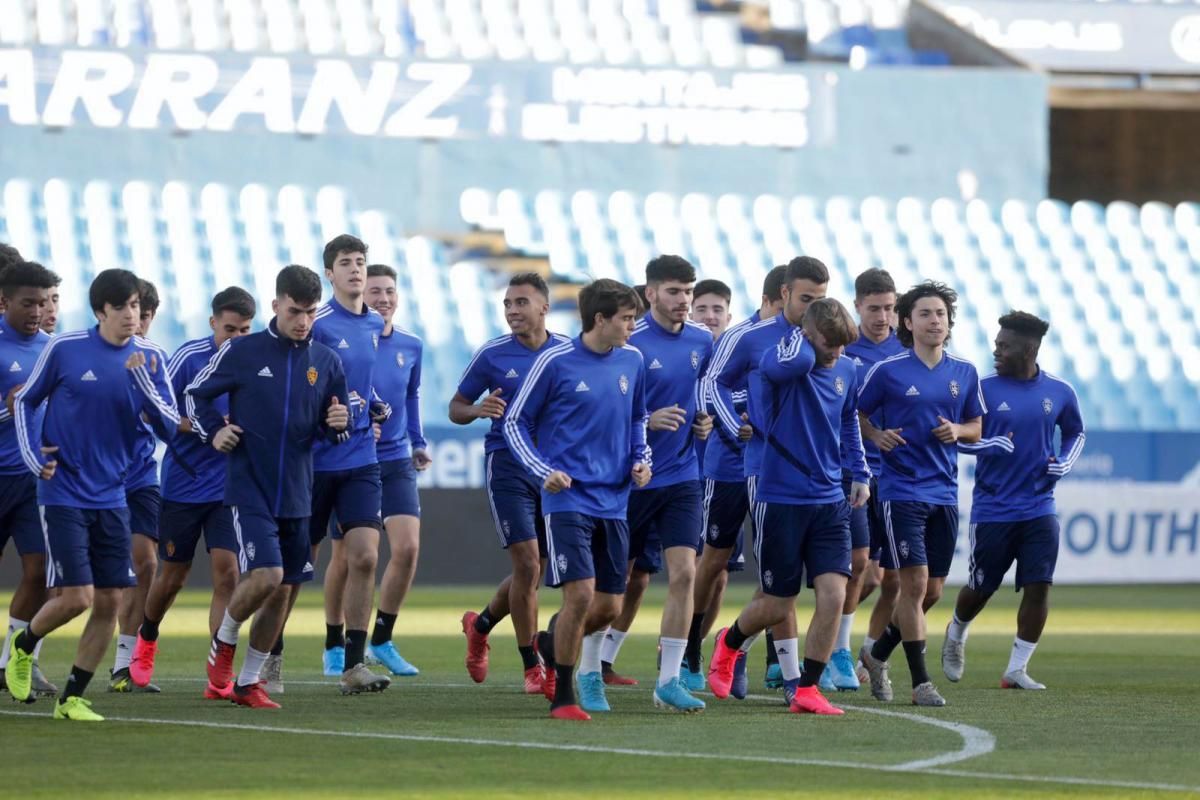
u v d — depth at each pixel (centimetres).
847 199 5734
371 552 1791
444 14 5925
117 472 1522
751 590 4203
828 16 6269
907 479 1734
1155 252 5878
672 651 1622
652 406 1727
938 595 1817
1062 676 2106
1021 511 1916
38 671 1716
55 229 5128
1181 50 6350
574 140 5550
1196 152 6700
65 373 1496
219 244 5197
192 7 5712
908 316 1838
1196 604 3834
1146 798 1116
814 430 1609
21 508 1681
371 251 5259
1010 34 6316
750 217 5644
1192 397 5425
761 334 1725
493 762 1262
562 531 1536
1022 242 5766
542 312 1836
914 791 1138
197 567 4141
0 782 1158
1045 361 5422
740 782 1173
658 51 6009
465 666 2219
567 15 6038
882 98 5756
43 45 5238
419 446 2080
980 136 5819
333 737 1401
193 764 1244
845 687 1873
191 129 5316
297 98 5381
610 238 5522
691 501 1633
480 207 5500
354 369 1827
